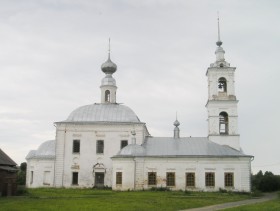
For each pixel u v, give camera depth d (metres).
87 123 66.44
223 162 60.44
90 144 66.12
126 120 67.44
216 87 65.12
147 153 61.66
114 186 60.12
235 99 64.38
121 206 33.78
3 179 42.94
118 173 60.44
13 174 45.19
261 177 82.12
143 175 60.50
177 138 65.69
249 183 59.72
